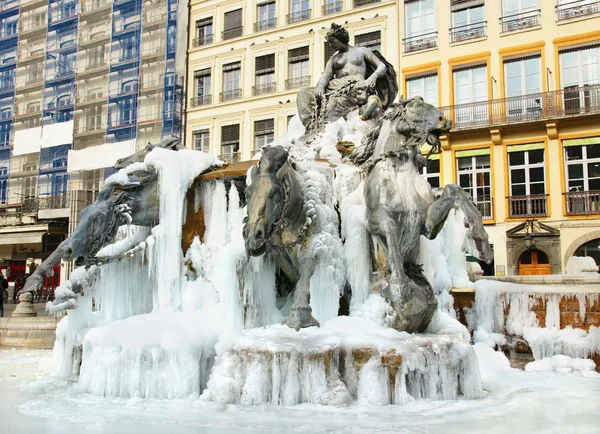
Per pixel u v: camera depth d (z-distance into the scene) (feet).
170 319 19.45
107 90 128.57
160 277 22.12
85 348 17.89
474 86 96.68
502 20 94.68
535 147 88.53
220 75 126.52
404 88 102.58
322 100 29.07
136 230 24.14
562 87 89.76
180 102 129.49
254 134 120.67
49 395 16.94
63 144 128.67
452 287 26.03
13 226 123.03
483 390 17.15
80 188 123.44
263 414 14.03
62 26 136.77
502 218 89.51
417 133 18.97
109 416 14.14
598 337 21.81
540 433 12.37
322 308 18.79
